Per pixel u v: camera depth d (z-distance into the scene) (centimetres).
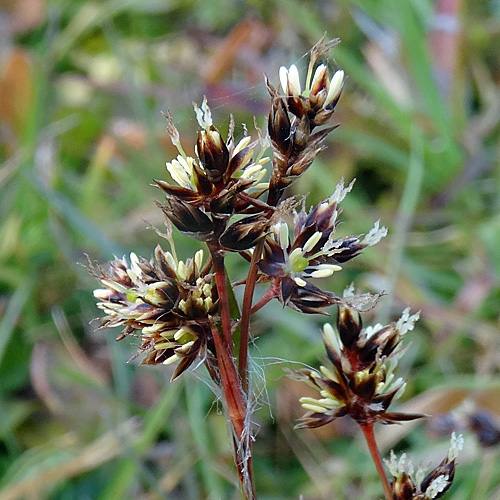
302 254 11
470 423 18
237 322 11
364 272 23
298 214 11
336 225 11
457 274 24
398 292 22
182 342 11
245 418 11
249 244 11
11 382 22
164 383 21
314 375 12
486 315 23
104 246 22
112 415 21
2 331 22
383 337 11
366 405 11
